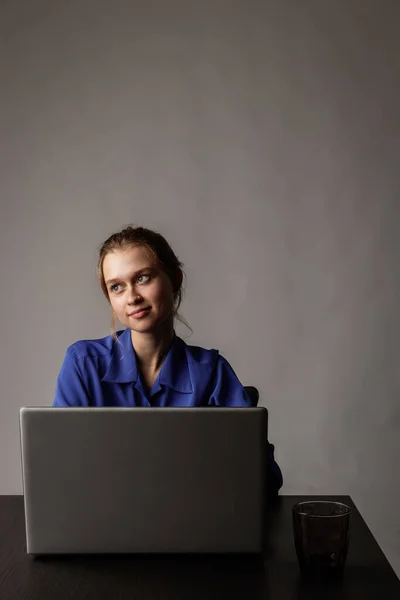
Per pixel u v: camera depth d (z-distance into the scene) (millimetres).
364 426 2965
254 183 2918
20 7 2898
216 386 1698
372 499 2980
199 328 2949
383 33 2875
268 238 2926
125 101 2914
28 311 2955
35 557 1196
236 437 1146
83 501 1161
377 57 2883
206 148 2916
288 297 2939
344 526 1120
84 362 1674
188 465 1150
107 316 2949
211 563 1170
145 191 2928
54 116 2922
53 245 2941
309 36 2885
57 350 2959
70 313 2951
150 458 1149
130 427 1146
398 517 2980
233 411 1144
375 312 2939
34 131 2924
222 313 2945
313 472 2979
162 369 1657
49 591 1066
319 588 1073
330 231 2924
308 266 2932
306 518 1118
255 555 1200
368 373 2947
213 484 1154
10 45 2904
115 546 1167
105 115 2920
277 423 2967
